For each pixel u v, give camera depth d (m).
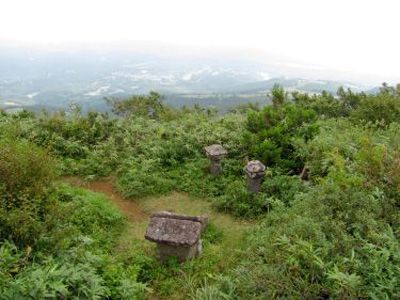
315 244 6.38
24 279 5.07
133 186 11.95
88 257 6.59
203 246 8.92
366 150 8.68
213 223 10.23
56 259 6.09
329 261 5.99
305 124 13.45
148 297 7.19
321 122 15.42
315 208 7.58
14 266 5.40
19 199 6.50
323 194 7.91
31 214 6.39
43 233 6.30
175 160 13.80
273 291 5.61
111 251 8.65
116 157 13.73
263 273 5.95
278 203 9.59
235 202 10.82
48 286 5.16
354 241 6.34
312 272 5.80
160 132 15.27
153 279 7.70
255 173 10.77
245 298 5.74
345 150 11.12
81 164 13.50
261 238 7.70
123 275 7.20
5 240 5.82
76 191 11.16
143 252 8.57
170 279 7.64
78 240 7.14
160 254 8.27
